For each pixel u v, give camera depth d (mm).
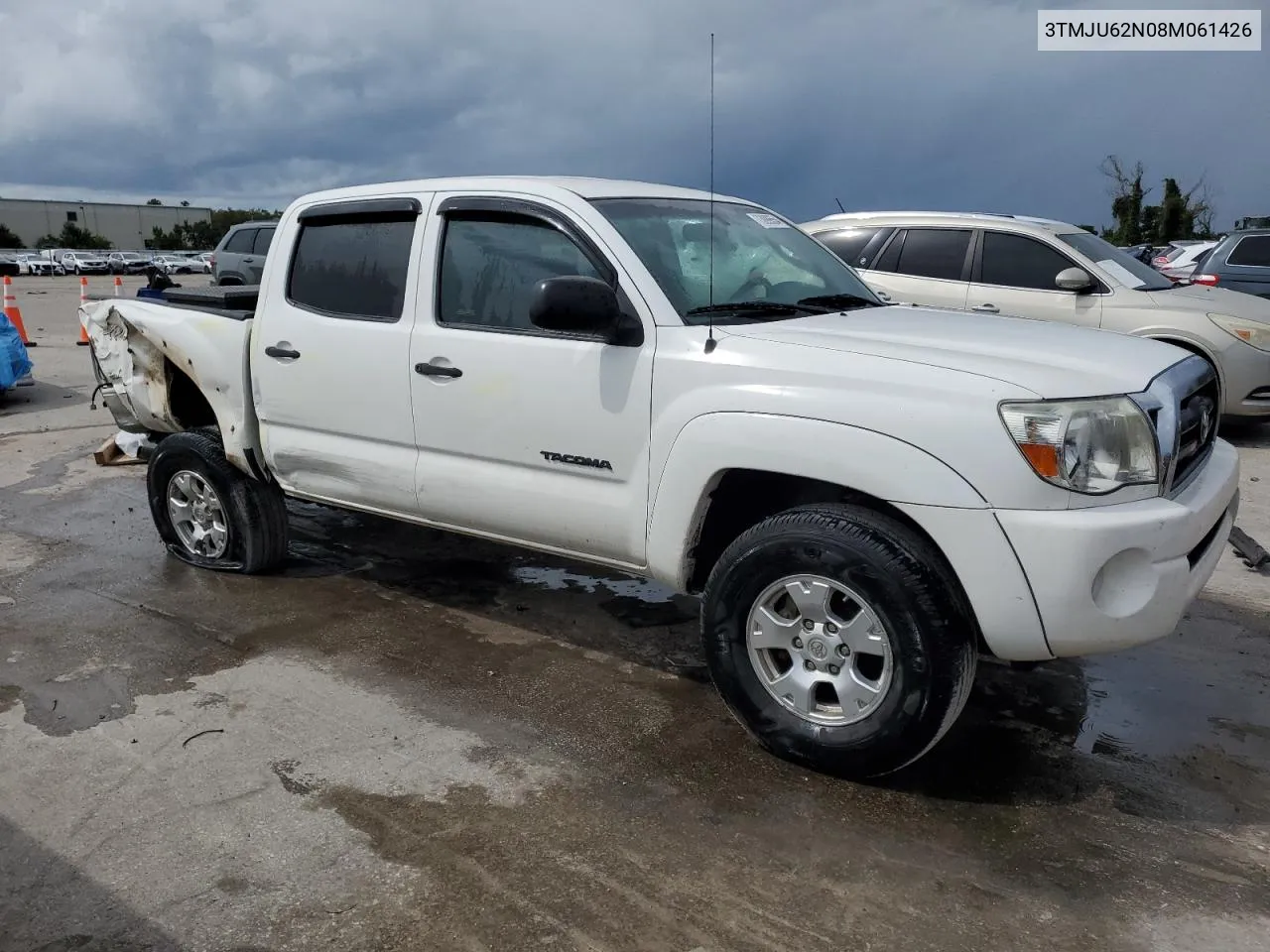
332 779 3176
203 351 4758
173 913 2557
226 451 4793
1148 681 3902
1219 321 7734
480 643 4262
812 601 3070
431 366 3898
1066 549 2723
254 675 3941
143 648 4211
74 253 56531
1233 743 3432
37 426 9031
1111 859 2775
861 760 3045
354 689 3818
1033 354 3100
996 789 3121
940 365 2947
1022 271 8133
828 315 3633
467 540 5672
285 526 5051
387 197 4164
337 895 2619
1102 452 2795
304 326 4348
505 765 3268
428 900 2598
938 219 8453
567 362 3533
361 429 4219
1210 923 2518
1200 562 3113
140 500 6582
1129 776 3207
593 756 3322
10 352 10008
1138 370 3064
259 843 2844
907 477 2848
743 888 2646
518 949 2424
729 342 3238
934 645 2877
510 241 3787
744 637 3234
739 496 3482
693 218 3947
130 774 3219
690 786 3131
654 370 3332
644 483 3412
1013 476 2754
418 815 2977
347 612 4598
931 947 2430
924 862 2756
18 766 3279
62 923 2527
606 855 2785
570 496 3623
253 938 2465
